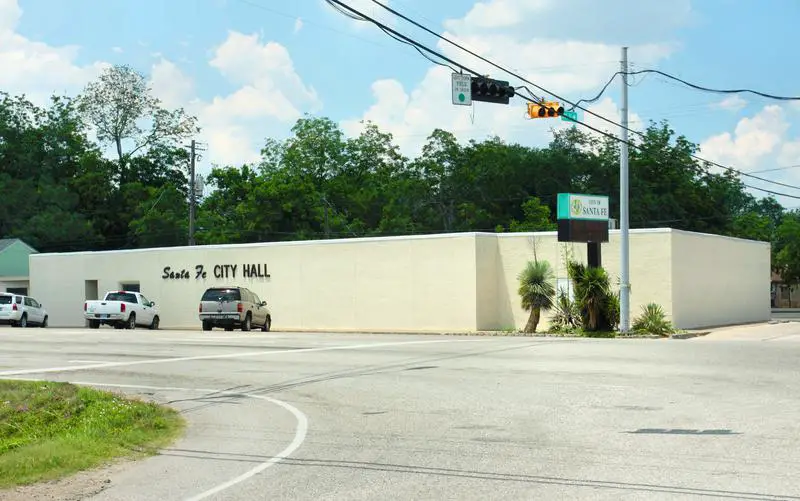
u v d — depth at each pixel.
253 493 7.91
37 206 78.94
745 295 41.88
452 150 82.31
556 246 36.38
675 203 77.94
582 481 7.90
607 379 15.70
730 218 83.44
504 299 37.56
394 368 18.64
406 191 79.44
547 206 74.50
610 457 8.97
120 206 83.69
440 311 37.69
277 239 72.12
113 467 9.41
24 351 24.39
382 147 88.88
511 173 80.50
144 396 15.43
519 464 8.78
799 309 74.94
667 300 34.28
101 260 50.06
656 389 14.20
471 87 22.00
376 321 39.69
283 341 27.55
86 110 88.56
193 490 8.16
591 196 32.34
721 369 16.77
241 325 38.25
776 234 91.44
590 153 83.69
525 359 19.75
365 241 40.16
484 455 9.34
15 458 9.47
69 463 9.35
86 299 50.75
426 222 79.88
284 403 14.16
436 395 14.36
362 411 12.95
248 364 20.30
